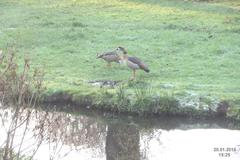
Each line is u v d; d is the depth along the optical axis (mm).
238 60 26547
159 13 36375
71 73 24766
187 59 26766
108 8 37844
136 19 34562
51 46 29031
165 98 21000
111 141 17938
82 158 15984
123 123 20375
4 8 37875
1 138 14883
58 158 15188
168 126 20328
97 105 21406
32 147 15438
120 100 21219
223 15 36188
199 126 20219
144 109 20906
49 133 14086
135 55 27344
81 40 29875
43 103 21719
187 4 39188
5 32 31281
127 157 16734
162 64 25953
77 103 21703
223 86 22734
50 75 24281
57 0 40344
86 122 19844
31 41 29750
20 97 11773
